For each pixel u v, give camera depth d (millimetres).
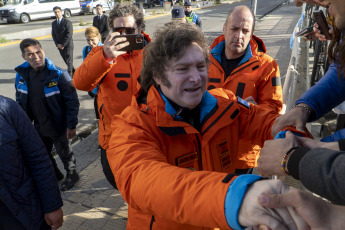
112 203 2938
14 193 1465
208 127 1164
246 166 1957
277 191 618
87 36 4559
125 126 1090
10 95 6461
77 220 2721
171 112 1122
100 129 2311
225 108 1214
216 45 2430
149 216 1139
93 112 5379
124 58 2150
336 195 558
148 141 1033
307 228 583
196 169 1204
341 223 567
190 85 1049
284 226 594
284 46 8898
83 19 20609
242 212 629
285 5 23938
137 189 824
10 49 11781
